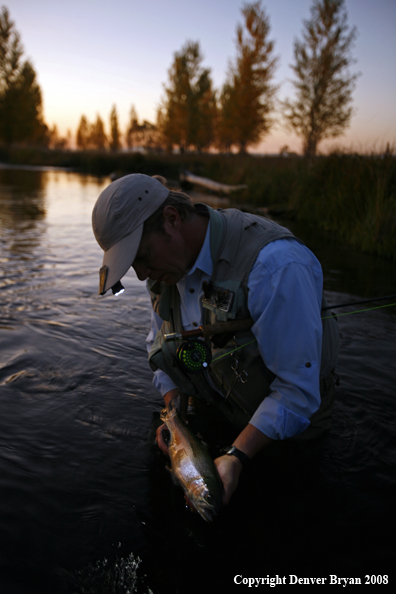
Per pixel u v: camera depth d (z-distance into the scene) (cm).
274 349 142
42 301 354
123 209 137
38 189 1575
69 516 142
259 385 162
